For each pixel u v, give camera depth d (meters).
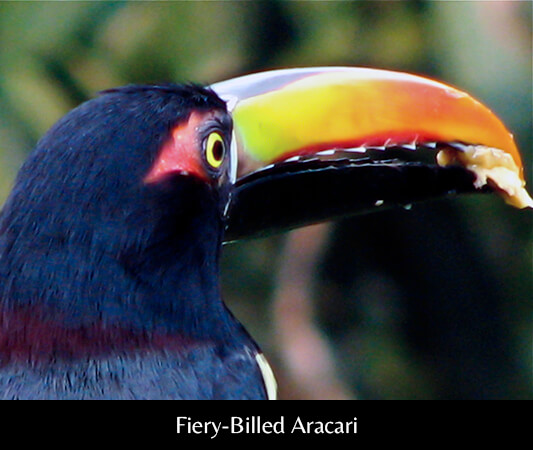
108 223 3.07
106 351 3.07
